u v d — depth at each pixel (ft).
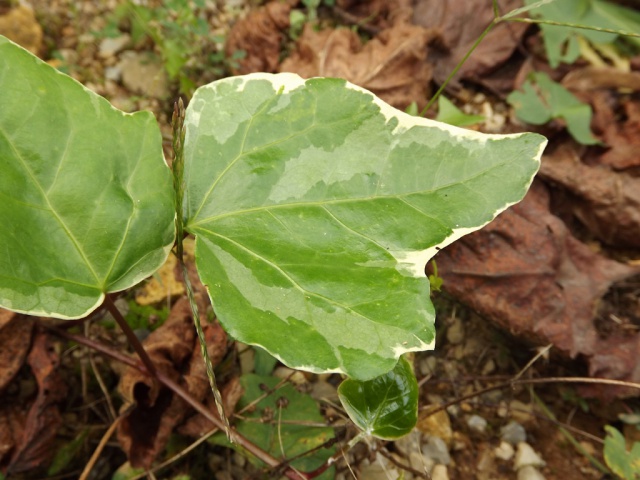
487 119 1.06
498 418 0.84
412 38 1.00
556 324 0.79
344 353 0.43
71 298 0.44
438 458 0.79
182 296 0.82
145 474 0.66
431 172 0.49
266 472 0.63
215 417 0.61
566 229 0.85
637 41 1.06
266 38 1.05
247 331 0.42
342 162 0.50
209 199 0.50
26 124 0.42
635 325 0.87
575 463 0.81
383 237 0.48
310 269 0.46
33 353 0.64
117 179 0.46
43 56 1.00
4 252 0.40
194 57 1.06
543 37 1.07
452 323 0.90
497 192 0.48
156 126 0.48
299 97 0.51
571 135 0.98
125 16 1.02
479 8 1.07
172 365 0.68
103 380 0.76
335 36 1.02
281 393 0.73
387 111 0.50
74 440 0.70
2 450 0.63
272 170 0.50
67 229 0.44
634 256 0.95
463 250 0.81
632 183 0.92
